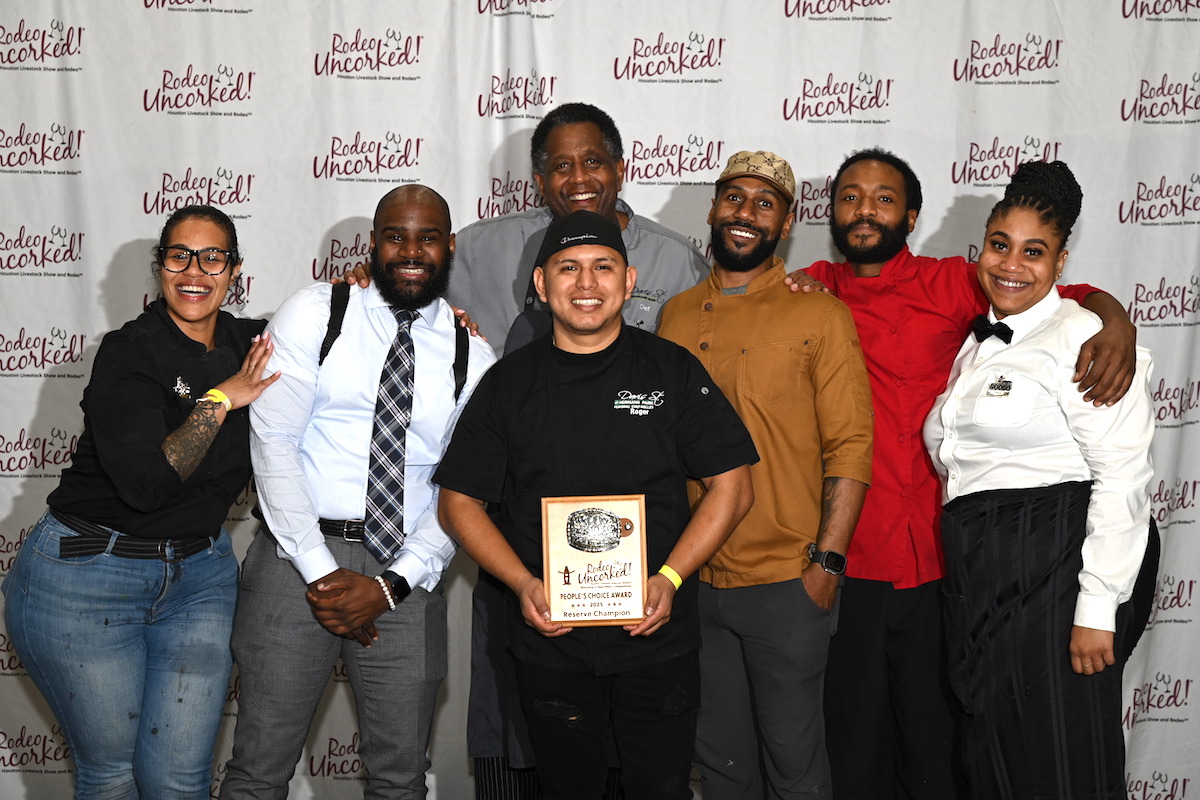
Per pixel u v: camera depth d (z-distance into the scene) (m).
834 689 2.88
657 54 3.53
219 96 3.51
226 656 2.58
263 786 2.54
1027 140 3.50
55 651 2.43
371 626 2.54
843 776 2.88
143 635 2.54
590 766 2.40
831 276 2.98
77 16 3.47
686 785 2.42
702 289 2.86
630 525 2.25
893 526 2.79
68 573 2.43
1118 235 3.50
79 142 3.50
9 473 3.56
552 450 2.31
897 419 2.79
